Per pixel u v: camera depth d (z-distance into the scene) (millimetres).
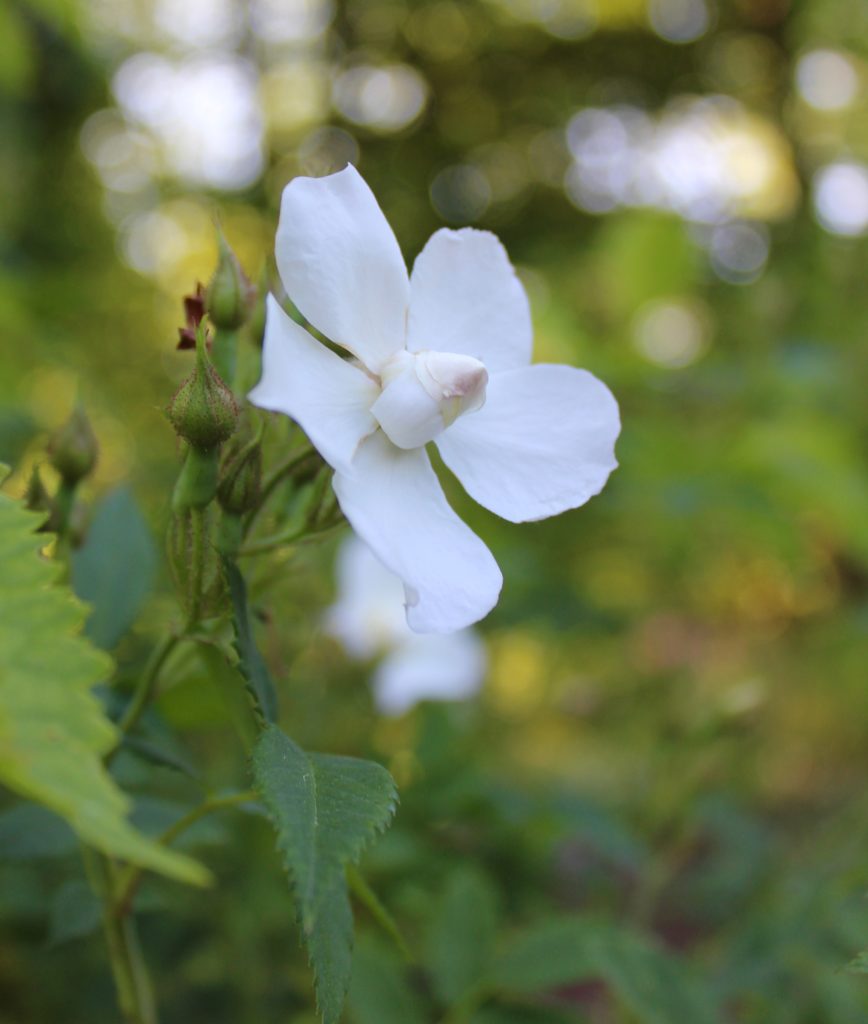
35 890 299
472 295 208
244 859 334
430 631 180
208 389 181
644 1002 256
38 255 1151
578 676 560
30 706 130
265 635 232
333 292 190
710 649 652
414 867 326
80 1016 326
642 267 544
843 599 618
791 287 651
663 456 467
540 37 2086
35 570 141
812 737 650
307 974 351
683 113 1935
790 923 309
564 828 339
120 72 1295
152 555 249
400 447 192
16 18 530
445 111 2111
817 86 1174
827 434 468
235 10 1604
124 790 256
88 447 217
